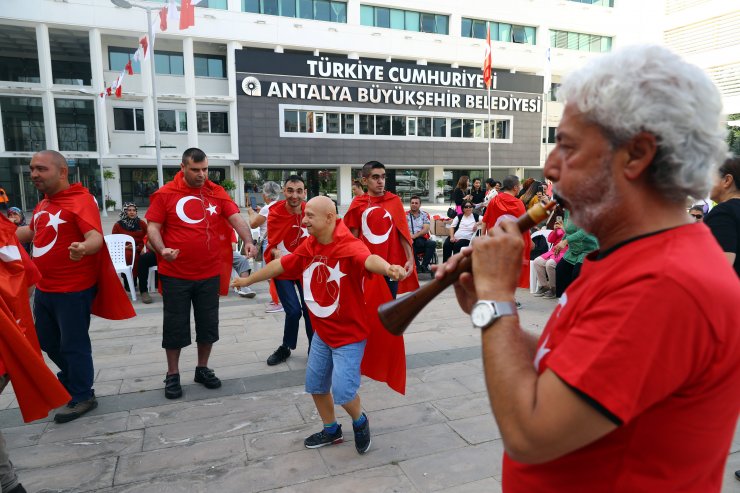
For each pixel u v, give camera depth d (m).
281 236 4.69
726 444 0.85
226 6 27.59
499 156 34.34
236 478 2.69
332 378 2.83
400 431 3.17
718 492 0.89
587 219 0.91
